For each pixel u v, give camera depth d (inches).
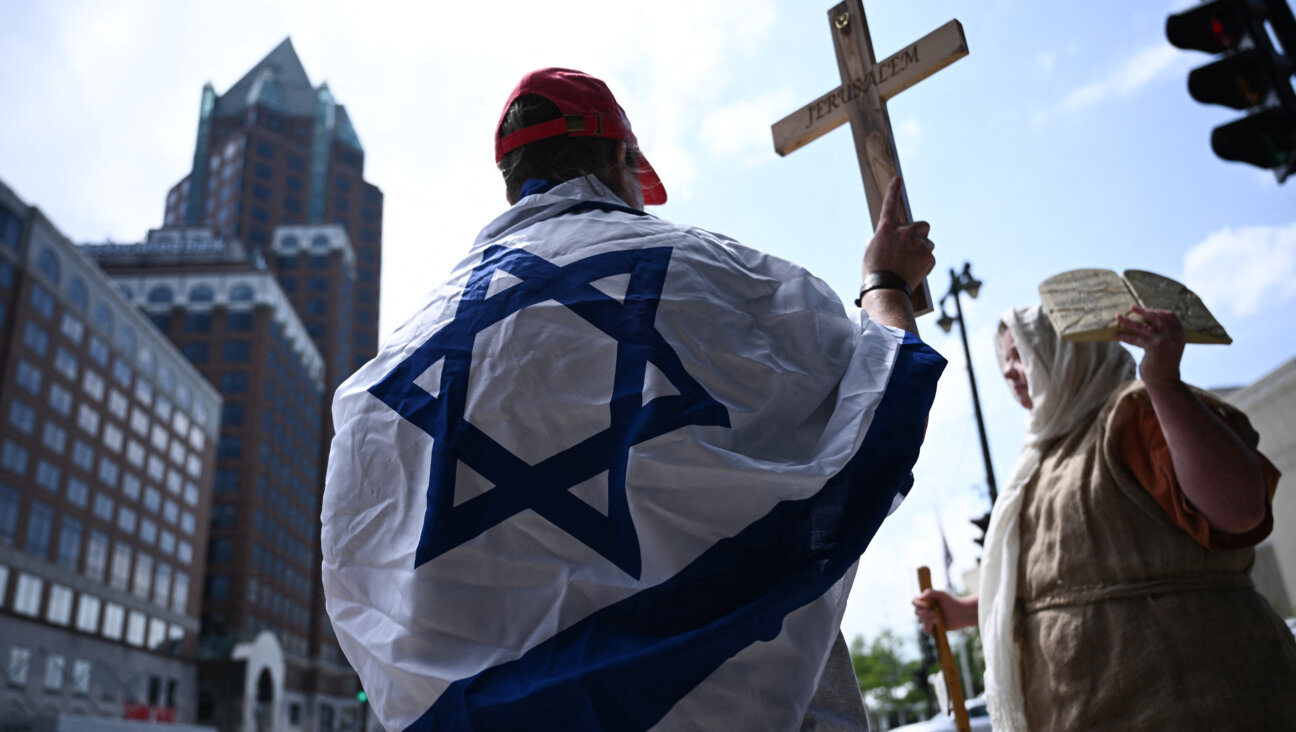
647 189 55.9
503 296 43.1
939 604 95.2
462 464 39.6
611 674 33.3
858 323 43.6
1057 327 66.6
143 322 2315.5
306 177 4517.7
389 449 42.1
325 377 3878.0
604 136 51.6
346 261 4232.3
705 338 40.5
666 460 37.3
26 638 1797.5
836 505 37.2
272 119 4576.8
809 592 35.8
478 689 34.8
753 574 37.1
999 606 78.4
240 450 3070.9
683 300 41.2
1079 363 80.4
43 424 1897.1
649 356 39.4
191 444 2578.7
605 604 36.2
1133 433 71.8
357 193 4717.0
